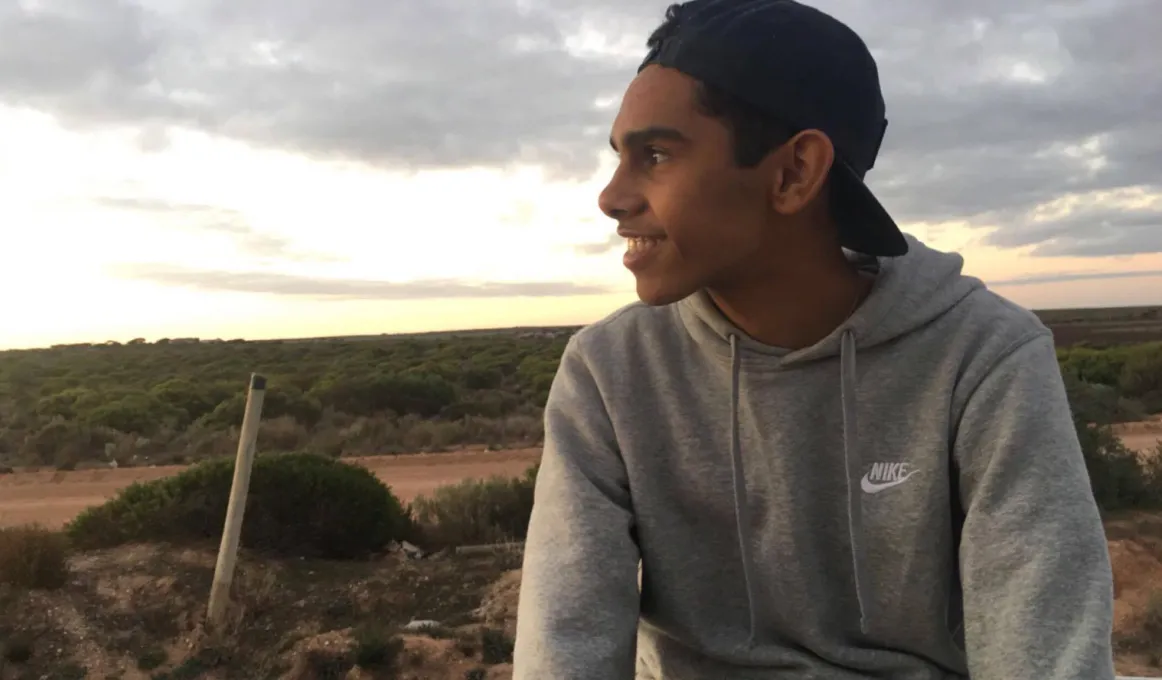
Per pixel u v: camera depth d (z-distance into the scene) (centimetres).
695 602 128
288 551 840
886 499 117
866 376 118
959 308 118
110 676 597
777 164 107
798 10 109
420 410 2456
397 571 806
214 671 603
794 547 122
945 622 120
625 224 112
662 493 128
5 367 3969
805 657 124
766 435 122
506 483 1063
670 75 107
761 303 119
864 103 111
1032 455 109
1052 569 103
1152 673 514
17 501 1348
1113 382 2447
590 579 116
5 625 633
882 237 113
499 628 642
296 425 2111
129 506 854
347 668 571
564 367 138
